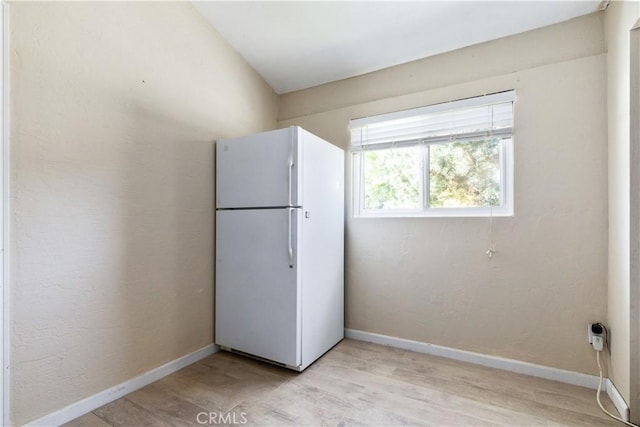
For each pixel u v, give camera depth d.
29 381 1.43
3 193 1.35
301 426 1.51
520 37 2.06
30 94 1.43
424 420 1.55
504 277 2.08
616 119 1.68
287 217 2.03
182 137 2.13
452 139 2.25
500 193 2.16
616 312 1.68
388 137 2.52
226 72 2.48
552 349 1.94
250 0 2.10
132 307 1.84
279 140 2.07
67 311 1.56
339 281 2.51
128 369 1.81
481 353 2.14
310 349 2.12
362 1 2.00
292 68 2.71
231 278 2.26
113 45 1.75
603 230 1.82
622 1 1.59
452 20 2.05
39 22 1.46
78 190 1.60
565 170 1.91
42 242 1.47
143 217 1.90
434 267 2.30
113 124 1.75
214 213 2.37
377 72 2.58
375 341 2.51
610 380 1.75
